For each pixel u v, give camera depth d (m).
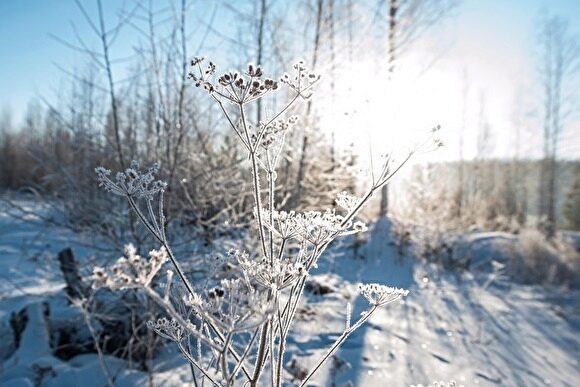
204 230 4.58
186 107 4.67
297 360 4.03
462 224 12.54
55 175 4.60
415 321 5.86
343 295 6.53
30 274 5.82
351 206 1.53
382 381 3.96
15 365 3.55
